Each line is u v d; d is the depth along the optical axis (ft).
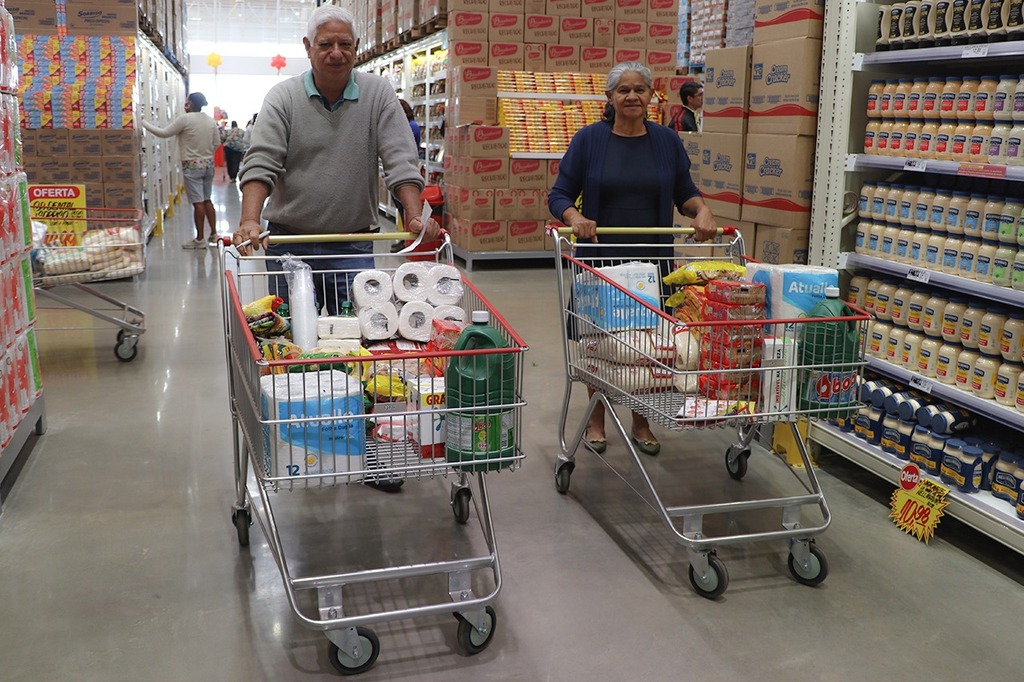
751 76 13.76
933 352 10.62
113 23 27.20
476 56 28.81
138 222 16.99
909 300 11.04
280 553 7.27
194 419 13.61
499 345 7.17
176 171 48.96
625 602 8.55
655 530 10.14
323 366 7.56
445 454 7.36
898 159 10.75
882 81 11.31
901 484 10.36
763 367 8.30
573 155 11.87
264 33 111.34
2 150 11.07
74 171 26.58
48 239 16.38
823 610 8.44
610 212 11.84
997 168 9.28
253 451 7.61
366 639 7.36
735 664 7.52
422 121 37.47
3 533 9.76
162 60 39.75
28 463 11.80
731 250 11.16
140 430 13.12
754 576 9.11
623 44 29.89
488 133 27.40
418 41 36.24
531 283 25.52
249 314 8.17
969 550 9.76
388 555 9.45
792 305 8.77
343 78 10.49
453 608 7.39
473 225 27.78
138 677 7.23
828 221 11.96
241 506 9.45
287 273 9.21
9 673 7.24
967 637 8.00
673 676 7.34
